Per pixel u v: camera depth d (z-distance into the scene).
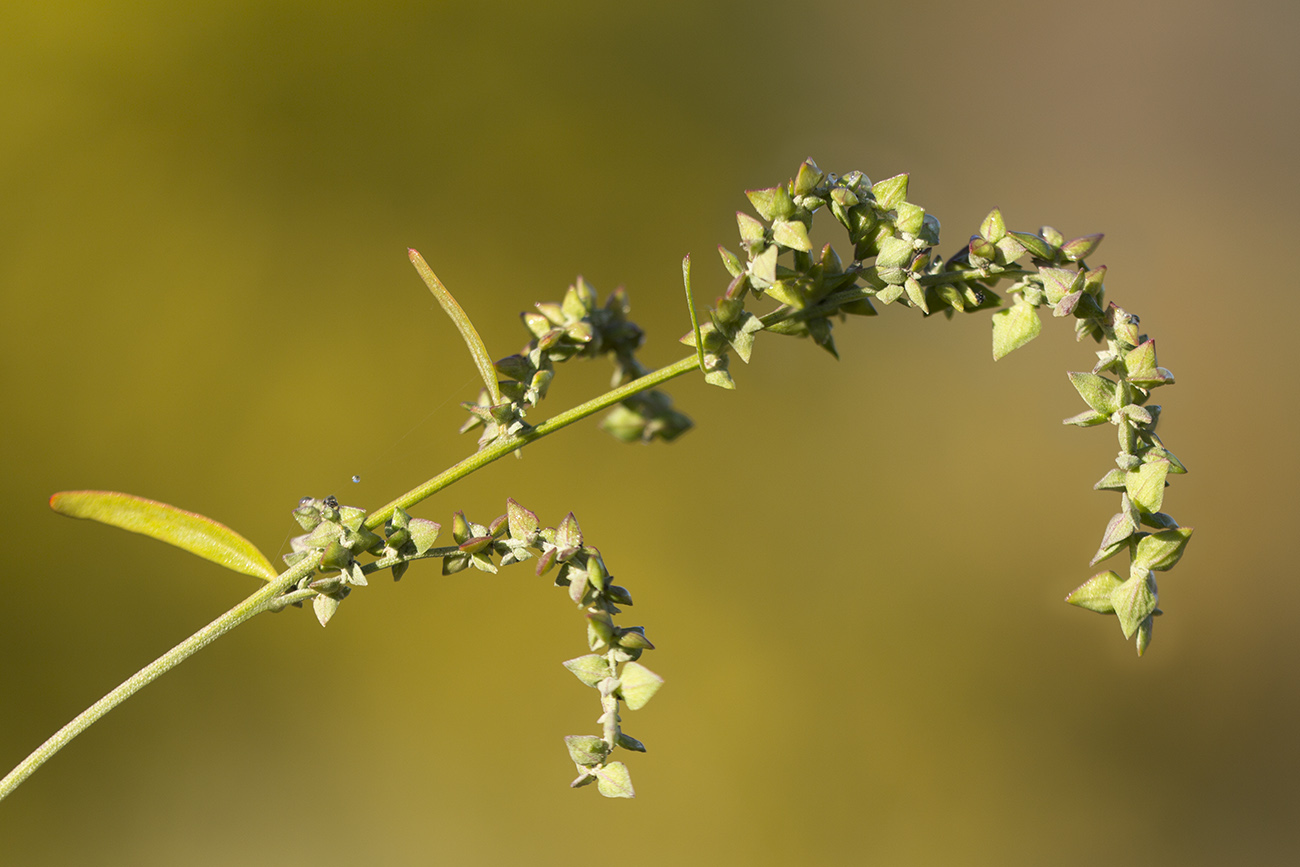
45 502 0.98
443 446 1.06
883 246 0.46
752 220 0.46
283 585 0.45
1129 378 0.45
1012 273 0.46
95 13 0.99
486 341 1.10
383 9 1.09
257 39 1.05
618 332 0.47
